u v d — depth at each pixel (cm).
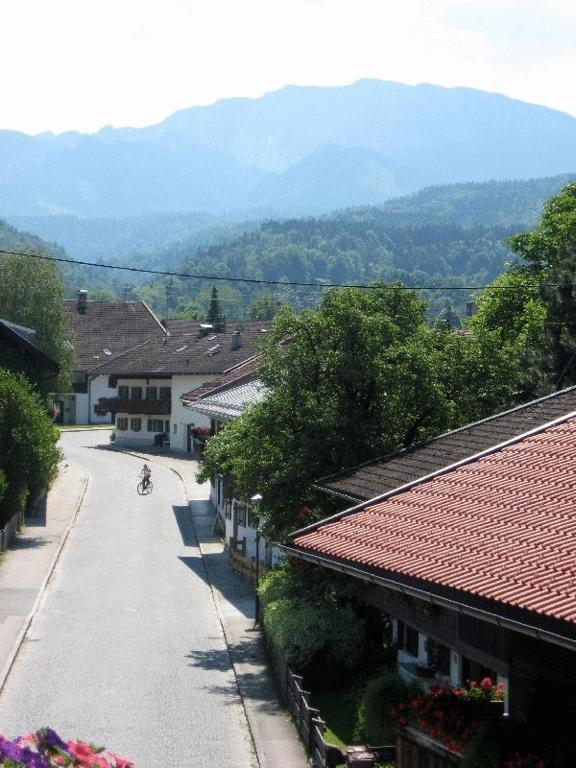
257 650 2900
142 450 8481
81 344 11094
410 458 2395
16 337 5212
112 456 8044
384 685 1417
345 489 2298
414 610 1742
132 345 11119
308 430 2723
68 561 4206
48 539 4609
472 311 9631
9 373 4597
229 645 2959
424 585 1148
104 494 6116
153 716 2262
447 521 1345
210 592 3722
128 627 3152
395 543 1320
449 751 1200
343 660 2498
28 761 785
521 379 3534
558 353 3656
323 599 2605
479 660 1457
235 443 3019
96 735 2109
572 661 1066
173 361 8838
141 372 8869
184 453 8238
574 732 1053
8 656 2730
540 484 1382
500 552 1159
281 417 2798
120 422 9100
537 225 5169
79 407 10881
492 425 2395
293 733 2141
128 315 11444
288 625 2473
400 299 3042
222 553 4506
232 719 2255
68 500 5806
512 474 1473
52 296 7638
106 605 3450
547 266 4891
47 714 2250
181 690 2481
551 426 1683
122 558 4316
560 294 3788
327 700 2388
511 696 1191
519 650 1177
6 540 4300
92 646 2897
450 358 2962
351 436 2717
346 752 1638
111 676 2589
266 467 2736
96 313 11431
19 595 3500
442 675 2038
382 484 2214
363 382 2806
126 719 2233
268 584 2927
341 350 2811
